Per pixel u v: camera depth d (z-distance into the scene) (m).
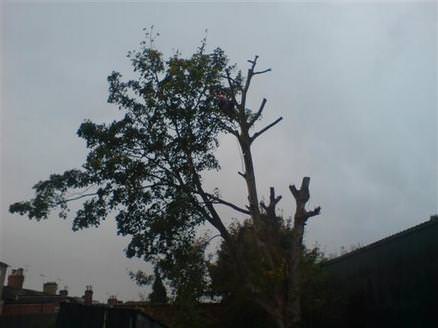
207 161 15.82
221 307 20.47
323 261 20.69
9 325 31.23
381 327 16.30
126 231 15.47
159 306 20.11
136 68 16.08
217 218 15.35
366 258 17.55
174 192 15.45
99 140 15.73
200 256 16.42
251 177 15.55
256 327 18.84
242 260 15.03
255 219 15.09
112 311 15.27
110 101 16.02
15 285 42.06
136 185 15.27
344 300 18.95
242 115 16.05
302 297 18.56
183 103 15.62
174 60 15.57
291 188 15.41
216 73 15.73
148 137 15.59
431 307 13.54
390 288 15.81
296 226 14.83
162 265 15.51
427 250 13.88
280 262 14.49
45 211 15.43
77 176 15.65
